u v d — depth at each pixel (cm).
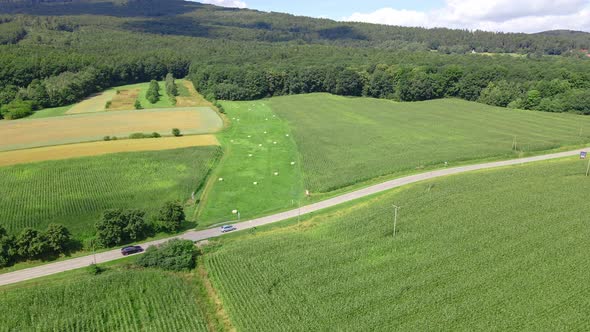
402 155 11731
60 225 7044
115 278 6231
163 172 10169
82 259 6875
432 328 5062
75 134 13175
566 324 5056
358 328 5100
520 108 18425
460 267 6269
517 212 7906
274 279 6144
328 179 10056
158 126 14525
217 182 10062
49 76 18825
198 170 10438
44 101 16738
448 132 14412
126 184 9406
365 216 8044
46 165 10169
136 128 14150
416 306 5453
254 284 6056
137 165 10444
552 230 7219
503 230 7281
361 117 16988
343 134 14150
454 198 8656
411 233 7331
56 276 6388
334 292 5784
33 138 12619
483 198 8575
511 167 10819
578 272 6028
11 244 6700
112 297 5869
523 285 5791
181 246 6788
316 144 12912
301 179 10319
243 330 5188
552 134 13925
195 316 5516
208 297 6019
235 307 5622
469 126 15275
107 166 10281
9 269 6562
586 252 6531
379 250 6844
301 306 5534
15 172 9725
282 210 8712
